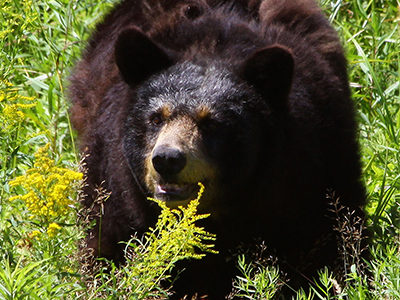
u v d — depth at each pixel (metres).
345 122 10.55
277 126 9.66
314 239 10.14
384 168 12.17
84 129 12.16
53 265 8.68
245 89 9.58
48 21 15.48
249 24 10.64
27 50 15.23
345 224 9.76
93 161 10.86
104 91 11.27
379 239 10.69
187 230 8.27
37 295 8.45
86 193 10.84
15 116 10.95
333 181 10.31
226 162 9.46
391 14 15.45
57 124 13.50
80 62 13.06
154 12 11.80
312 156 9.91
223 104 9.41
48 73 14.52
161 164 9.02
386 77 14.41
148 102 9.65
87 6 14.58
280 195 9.79
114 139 10.26
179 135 9.20
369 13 15.62
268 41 10.33
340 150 10.40
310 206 10.02
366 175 12.13
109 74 11.41
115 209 10.27
